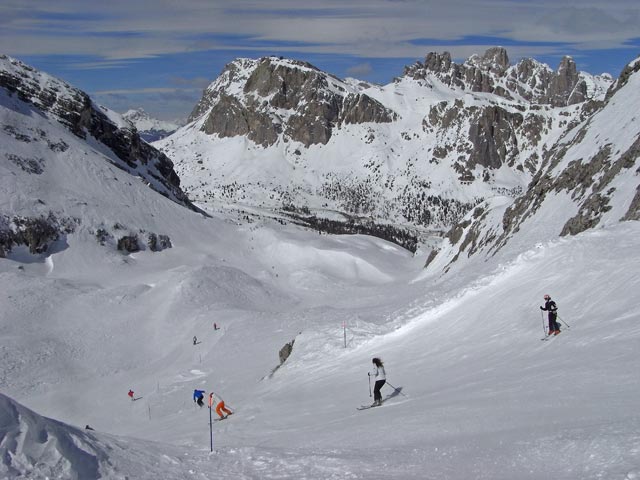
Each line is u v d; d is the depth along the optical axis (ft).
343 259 439.63
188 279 297.74
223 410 101.71
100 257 374.43
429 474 39.04
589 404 46.09
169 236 437.58
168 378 176.35
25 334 234.58
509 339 83.87
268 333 192.85
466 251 312.29
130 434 117.29
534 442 40.24
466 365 79.71
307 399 92.22
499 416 49.80
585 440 37.73
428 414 57.36
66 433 41.45
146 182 522.47
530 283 101.24
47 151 448.24
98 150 539.70
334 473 42.01
